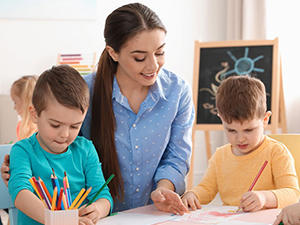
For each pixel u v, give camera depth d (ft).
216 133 12.00
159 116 4.39
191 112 4.71
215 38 12.07
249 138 4.20
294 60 10.54
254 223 3.21
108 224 3.32
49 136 3.41
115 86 4.29
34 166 3.60
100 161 4.26
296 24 10.51
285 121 9.70
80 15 11.36
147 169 4.44
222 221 3.31
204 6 12.03
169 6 11.79
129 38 3.74
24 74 11.14
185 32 11.93
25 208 3.23
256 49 9.64
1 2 10.90
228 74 9.78
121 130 4.34
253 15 10.98
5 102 9.23
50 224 2.85
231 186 4.45
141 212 3.72
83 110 3.42
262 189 4.30
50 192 3.57
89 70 11.26
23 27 11.10
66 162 3.73
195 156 11.89
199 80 10.01
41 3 11.15
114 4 11.57
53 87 3.34
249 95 4.14
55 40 11.30
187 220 3.38
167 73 4.57
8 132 9.14
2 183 3.85
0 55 10.98
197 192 4.46
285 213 3.04
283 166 4.23
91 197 3.75
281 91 9.70
